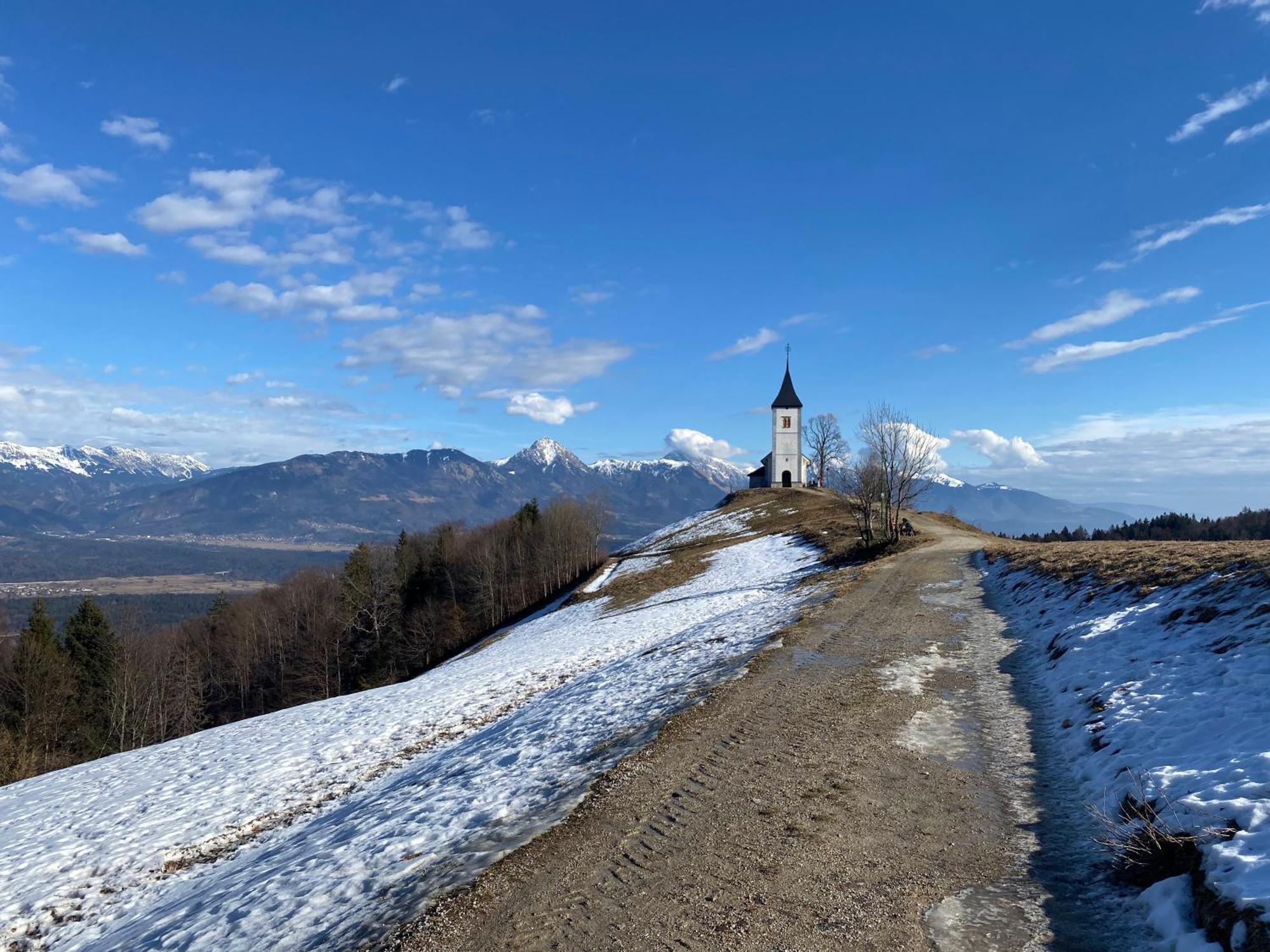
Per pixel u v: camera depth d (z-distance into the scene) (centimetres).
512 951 633
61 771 2705
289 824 1538
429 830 1004
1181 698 1031
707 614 3353
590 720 1527
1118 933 602
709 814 892
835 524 5541
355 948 681
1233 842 630
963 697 1363
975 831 821
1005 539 4709
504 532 8656
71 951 1109
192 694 6194
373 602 7131
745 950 609
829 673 1550
